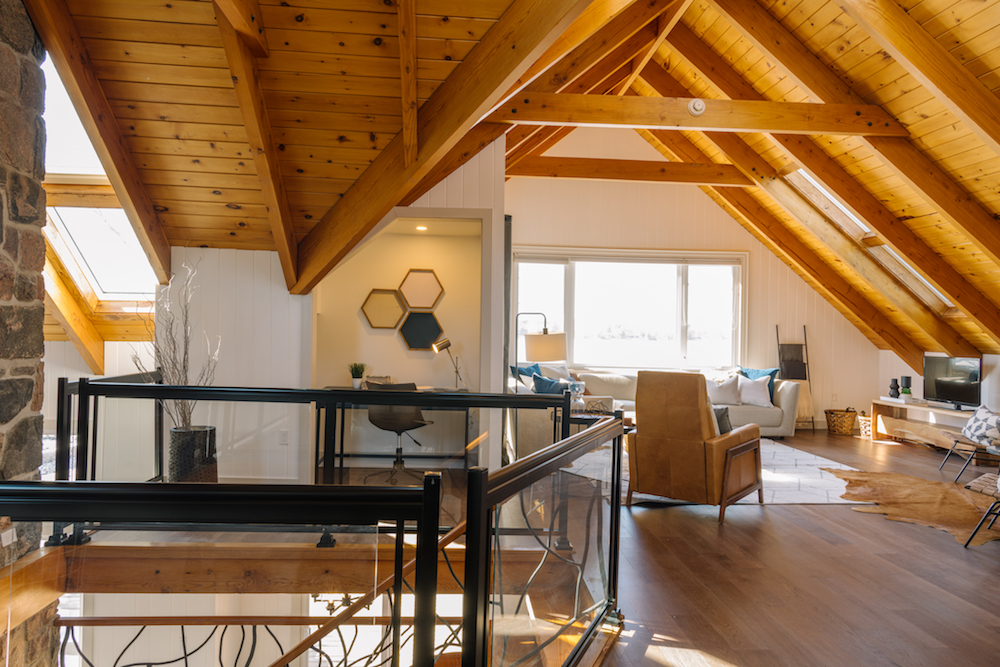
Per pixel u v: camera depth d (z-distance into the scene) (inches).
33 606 62.4
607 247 326.0
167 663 62.2
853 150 212.1
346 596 60.6
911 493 193.3
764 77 217.8
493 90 120.4
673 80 266.2
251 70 121.3
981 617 108.3
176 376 155.0
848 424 309.9
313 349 177.3
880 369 331.9
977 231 191.6
